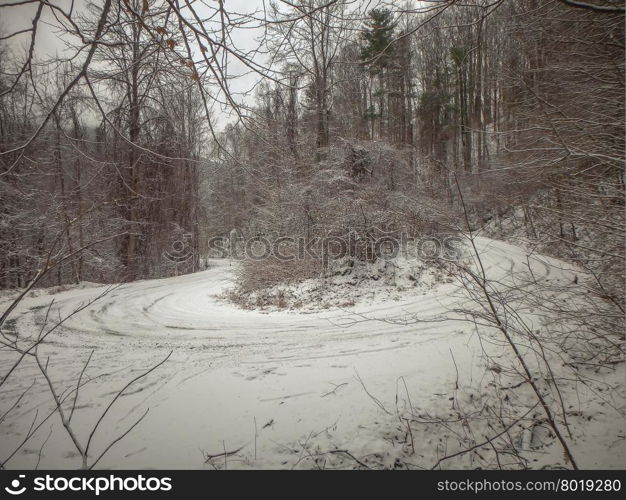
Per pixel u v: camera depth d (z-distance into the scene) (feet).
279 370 16.66
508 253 37.88
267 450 11.34
